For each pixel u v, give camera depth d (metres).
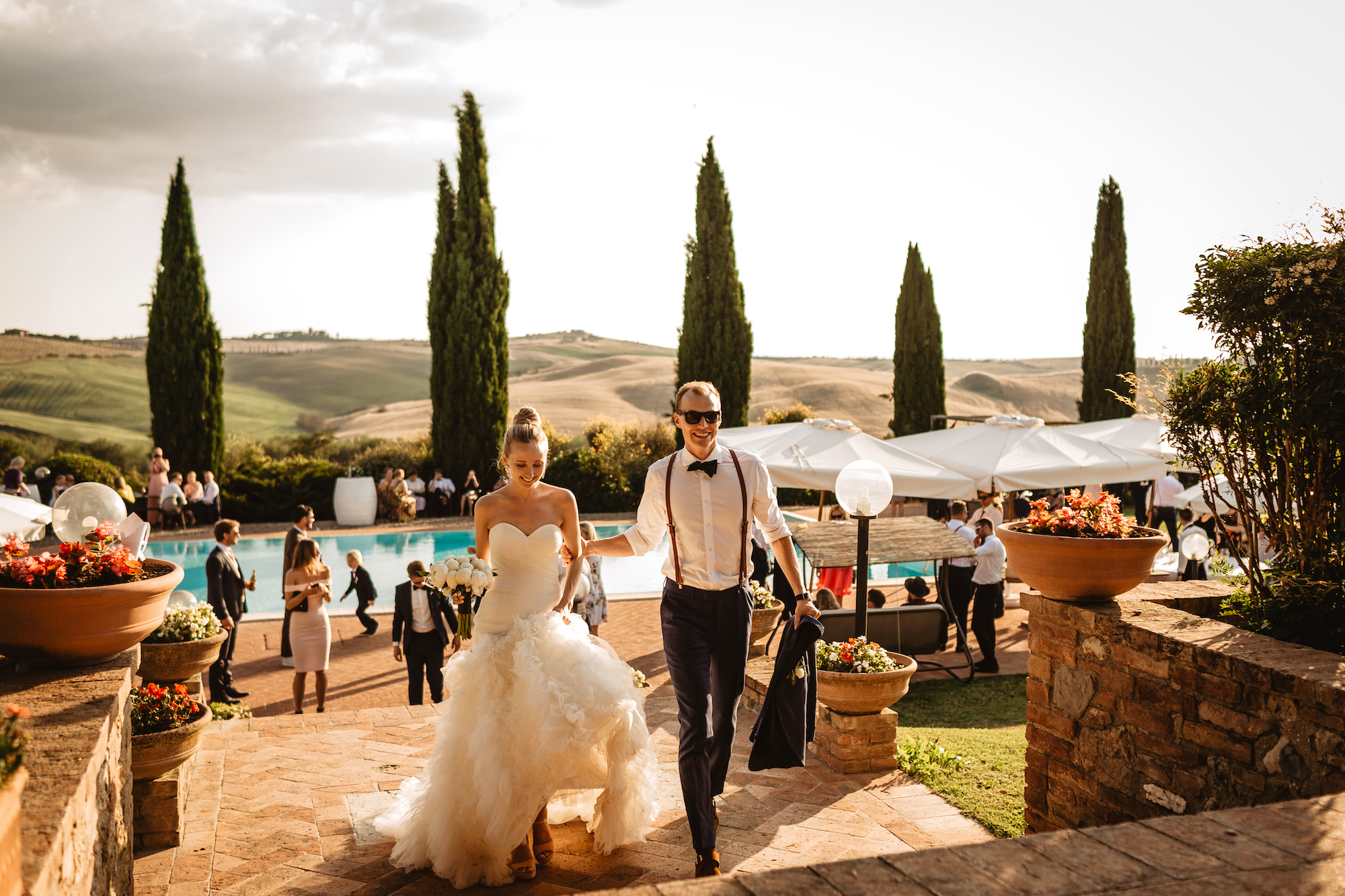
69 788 2.32
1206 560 12.24
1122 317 29.73
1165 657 3.86
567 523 4.28
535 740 3.83
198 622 6.30
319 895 3.78
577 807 4.60
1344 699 3.04
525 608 4.12
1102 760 4.24
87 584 3.38
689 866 4.05
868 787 5.20
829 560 9.68
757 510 4.02
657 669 10.23
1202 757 3.68
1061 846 2.11
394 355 131.88
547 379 127.81
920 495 13.18
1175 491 16.11
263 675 10.38
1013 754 5.96
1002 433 15.91
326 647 8.72
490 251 27.50
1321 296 3.81
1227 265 4.16
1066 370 159.38
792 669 4.02
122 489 21.89
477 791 3.85
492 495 4.24
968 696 9.16
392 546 22.50
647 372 121.56
